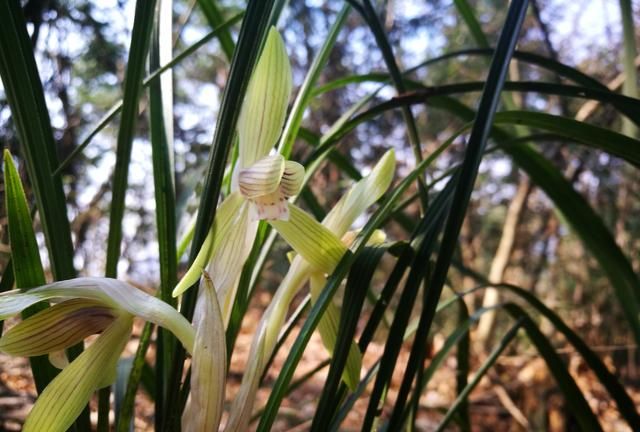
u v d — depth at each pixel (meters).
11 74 0.10
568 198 0.18
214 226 0.10
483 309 0.18
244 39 0.09
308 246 0.11
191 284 0.10
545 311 0.16
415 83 0.19
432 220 0.12
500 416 0.45
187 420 0.10
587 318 0.60
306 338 0.10
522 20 0.10
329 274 0.11
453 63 0.80
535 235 0.75
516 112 0.11
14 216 0.10
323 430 0.10
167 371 0.12
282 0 0.13
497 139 0.18
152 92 0.13
